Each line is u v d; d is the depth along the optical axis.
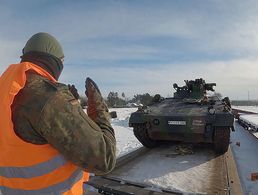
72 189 1.78
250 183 6.65
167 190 5.45
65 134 1.61
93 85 2.01
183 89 10.25
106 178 6.07
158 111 8.63
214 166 7.16
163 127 8.18
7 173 1.70
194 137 8.20
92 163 1.69
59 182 1.71
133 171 6.84
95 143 1.68
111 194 5.38
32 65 1.73
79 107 1.70
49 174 1.68
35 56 1.82
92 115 1.94
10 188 1.73
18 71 1.66
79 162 1.67
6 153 1.65
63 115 1.61
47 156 1.66
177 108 8.75
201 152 8.56
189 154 8.37
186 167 7.11
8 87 1.62
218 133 7.66
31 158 1.64
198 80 10.06
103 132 1.83
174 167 7.12
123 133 14.56
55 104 1.60
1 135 1.63
